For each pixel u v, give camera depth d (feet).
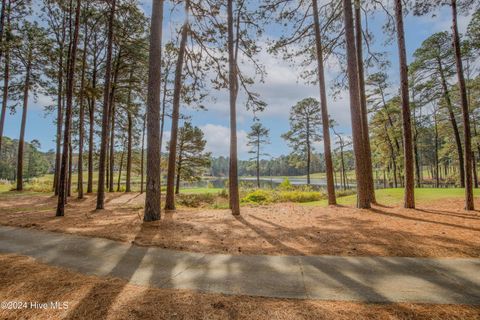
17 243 18.47
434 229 20.89
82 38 54.39
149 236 20.30
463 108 30.89
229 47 33.83
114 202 49.42
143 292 10.70
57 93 60.95
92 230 22.44
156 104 28.19
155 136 27.91
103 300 10.07
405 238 18.35
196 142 82.02
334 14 40.29
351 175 186.09
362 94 39.27
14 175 209.77
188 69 40.24
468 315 8.65
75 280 12.07
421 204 36.27
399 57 32.65
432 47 64.08
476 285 10.98
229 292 10.55
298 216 29.50
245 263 14.05
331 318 8.48
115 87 58.39
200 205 55.42
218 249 16.75
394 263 13.66
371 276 12.05
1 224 25.34
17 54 50.65
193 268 13.42
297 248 16.74
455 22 30.96
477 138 69.31
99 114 73.92
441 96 66.95
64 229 22.82
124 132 87.61
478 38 35.88
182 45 36.88
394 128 85.81
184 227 23.73
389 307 9.22
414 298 9.90
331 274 12.33
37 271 13.24
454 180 113.60
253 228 23.13
